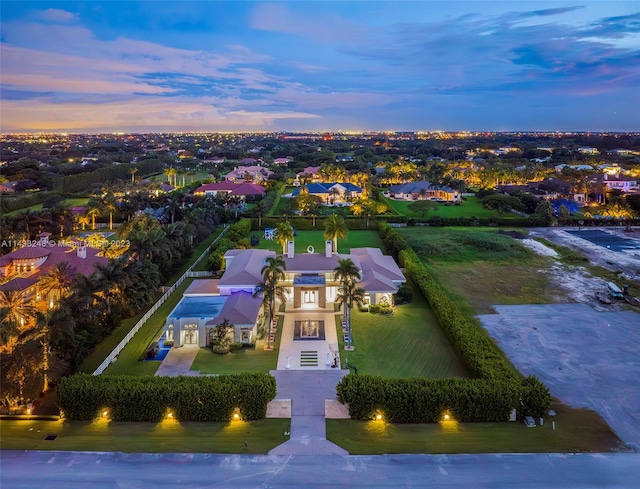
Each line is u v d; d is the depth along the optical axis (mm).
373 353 52531
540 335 56969
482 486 31406
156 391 38781
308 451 35219
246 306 57438
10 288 58031
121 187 171500
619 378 46594
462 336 51125
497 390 38969
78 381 39812
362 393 39062
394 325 60312
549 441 36500
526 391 39000
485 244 101812
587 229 123750
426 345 54469
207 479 32031
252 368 49062
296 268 68188
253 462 33906
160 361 50625
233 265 70875
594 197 162125
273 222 127812
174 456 34500
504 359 50531
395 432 37781
